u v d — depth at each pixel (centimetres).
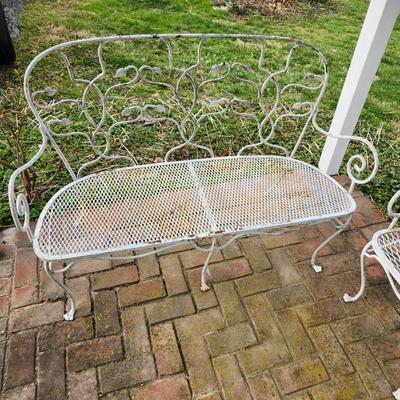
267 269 192
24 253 191
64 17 465
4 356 153
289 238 209
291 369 155
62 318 166
